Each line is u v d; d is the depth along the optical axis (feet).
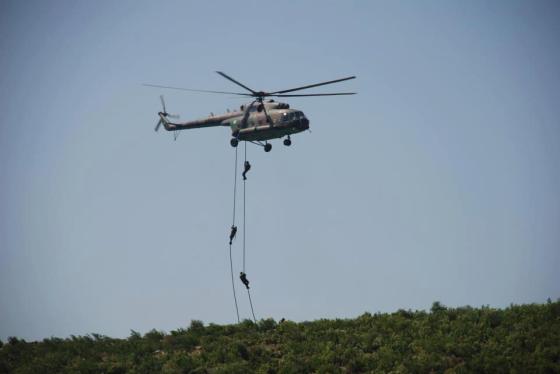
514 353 429.38
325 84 543.39
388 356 436.76
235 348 462.60
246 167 499.92
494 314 474.49
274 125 554.87
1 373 469.98
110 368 454.40
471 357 430.20
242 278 488.44
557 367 410.11
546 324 454.81
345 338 463.83
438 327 470.39
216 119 616.39
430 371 423.23
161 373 443.73
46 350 495.00
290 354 452.35
